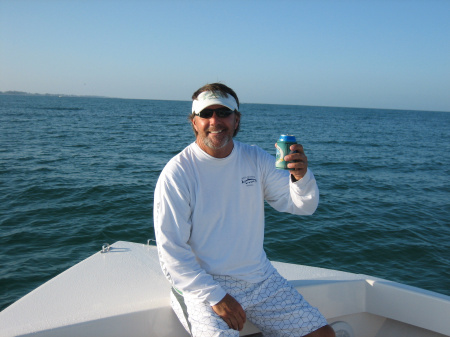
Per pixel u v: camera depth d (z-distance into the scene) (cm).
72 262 565
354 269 573
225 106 171
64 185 1001
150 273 218
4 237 649
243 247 182
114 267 224
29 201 856
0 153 1548
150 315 179
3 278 509
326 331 175
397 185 1203
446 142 3225
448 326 191
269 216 775
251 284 181
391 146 2620
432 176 1424
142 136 2723
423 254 627
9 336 157
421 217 836
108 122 4344
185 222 174
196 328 166
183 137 2788
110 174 1194
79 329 166
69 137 2389
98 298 189
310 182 179
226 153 180
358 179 1281
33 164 1317
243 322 168
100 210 805
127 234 683
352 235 698
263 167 192
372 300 212
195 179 177
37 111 6316
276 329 179
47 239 648
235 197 181
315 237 677
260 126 4506
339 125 5506
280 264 240
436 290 516
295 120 6612
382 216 830
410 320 201
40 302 184
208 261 180
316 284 205
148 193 955
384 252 630
